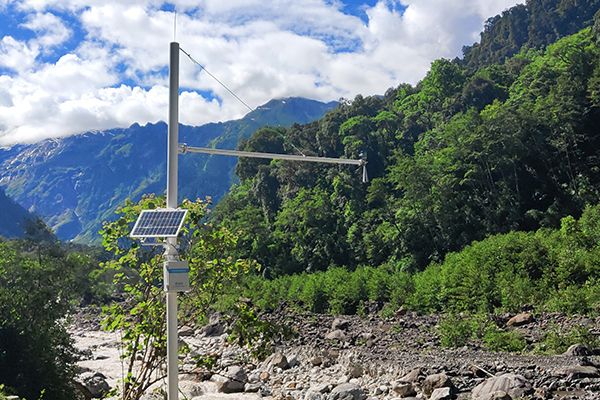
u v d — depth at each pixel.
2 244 19.95
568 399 12.63
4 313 16.33
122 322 11.37
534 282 31.09
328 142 99.88
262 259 81.50
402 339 26.28
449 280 36.53
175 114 9.34
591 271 29.48
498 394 13.02
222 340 32.53
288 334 11.78
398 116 111.50
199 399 18.20
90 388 18.12
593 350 17.44
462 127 65.19
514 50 162.62
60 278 21.27
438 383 15.18
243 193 103.50
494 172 63.00
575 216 55.56
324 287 46.94
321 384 18.41
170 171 9.38
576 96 64.44
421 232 62.06
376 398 15.72
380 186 71.25
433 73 111.62
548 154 60.97
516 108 68.00
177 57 9.37
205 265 11.05
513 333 21.36
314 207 79.50
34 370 15.44
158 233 8.76
